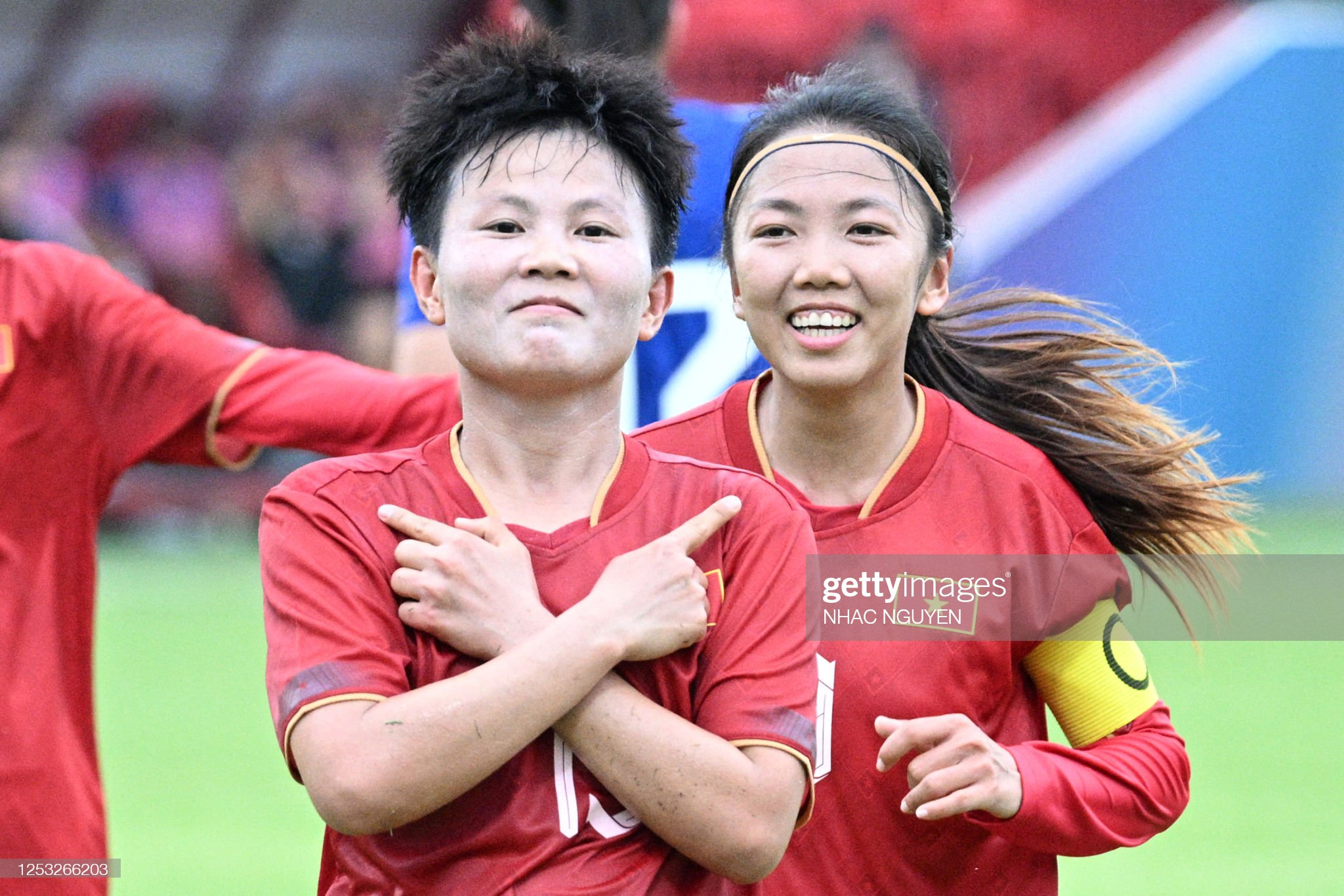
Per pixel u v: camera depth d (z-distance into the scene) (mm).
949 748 8273
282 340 47094
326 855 8031
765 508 7754
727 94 45562
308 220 47156
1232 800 20375
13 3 50281
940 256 9609
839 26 46094
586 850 7023
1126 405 10875
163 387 9422
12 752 9062
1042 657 9578
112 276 9648
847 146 8930
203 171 48062
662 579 7184
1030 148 45406
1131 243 44812
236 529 42125
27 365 9352
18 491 9281
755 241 9039
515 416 7559
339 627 7152
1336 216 44000
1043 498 9422
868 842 9047
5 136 48750
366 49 49781
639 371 12312
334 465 7695
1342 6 44281
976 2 45656
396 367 11531
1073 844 8750
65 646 9398
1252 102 44188
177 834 18469
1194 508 10789
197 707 25031
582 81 7539
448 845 7051
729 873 7016
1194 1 45031
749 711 7203
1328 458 43688
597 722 6918
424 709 6773
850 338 8883
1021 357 10875
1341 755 22672
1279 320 44000
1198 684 27609
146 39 50656
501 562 7234
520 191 7371
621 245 7449
